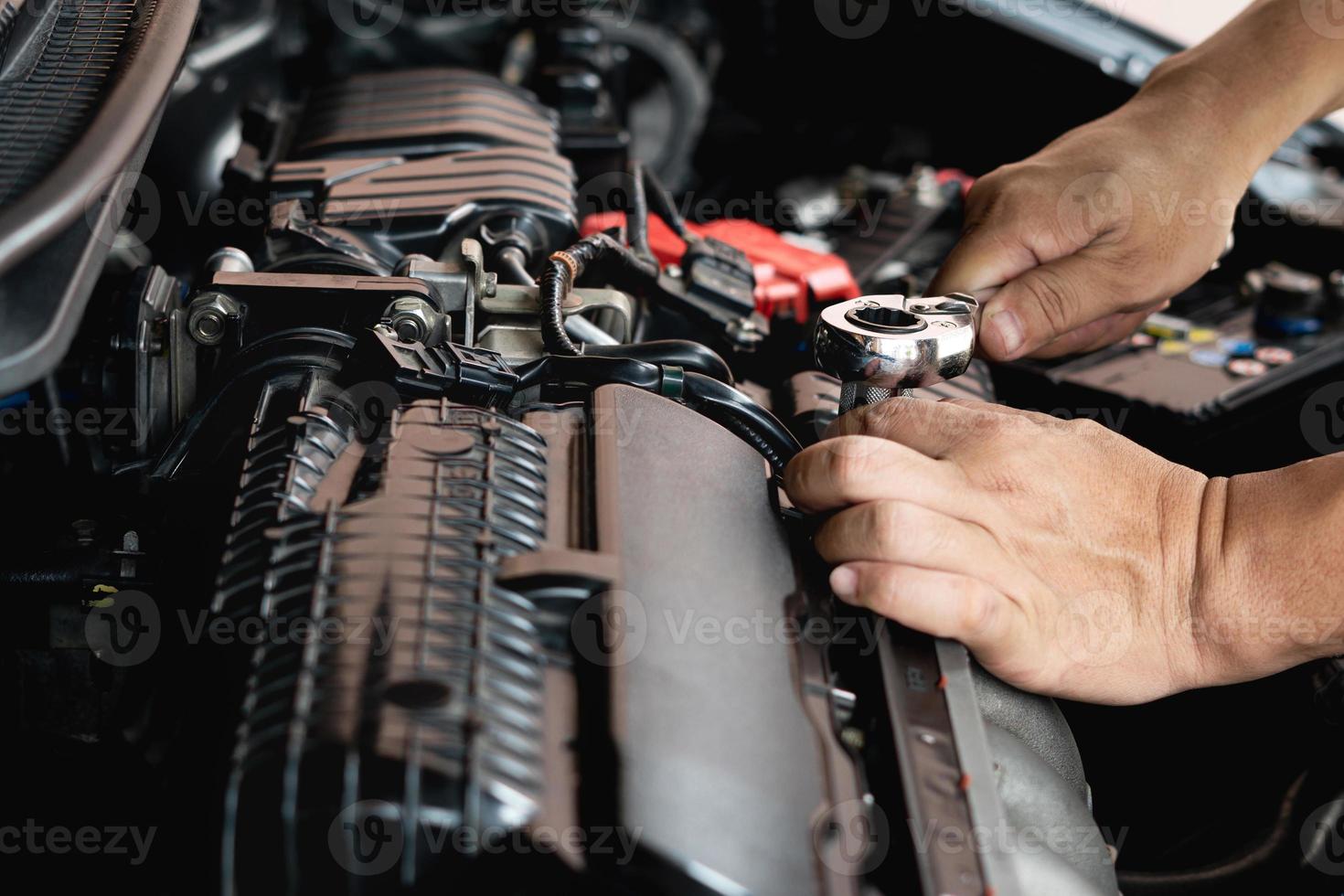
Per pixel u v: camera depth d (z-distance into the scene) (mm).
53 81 909
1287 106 1260
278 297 945
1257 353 1553
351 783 594
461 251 1089
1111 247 1175
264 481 807
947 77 2166
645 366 925
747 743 663
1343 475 848
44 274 690
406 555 704
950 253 1206
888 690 756
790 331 1285
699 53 2520
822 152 2428
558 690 674
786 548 824
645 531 758
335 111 1458
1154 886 959
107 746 967
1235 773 1074
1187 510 869
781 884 609
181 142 1573
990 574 787
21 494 1070
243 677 683
